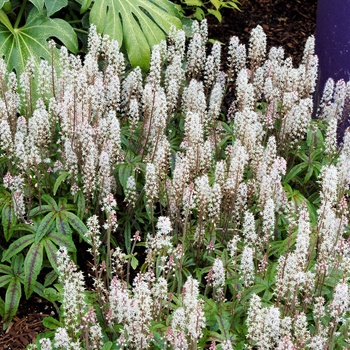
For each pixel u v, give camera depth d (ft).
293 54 8.43
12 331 5.39
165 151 5.64
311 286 5.09
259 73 6.51
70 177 5.63
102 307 5.08
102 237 5.78
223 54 8.31
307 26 8.75
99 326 4.94
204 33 6.66
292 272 4.96
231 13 8.69
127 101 6.26
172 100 6.18
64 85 6.03
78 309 4.84
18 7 7.30
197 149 5.68
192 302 4.68
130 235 5.81
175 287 5.42
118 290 4.80
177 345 4.68
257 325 4.75
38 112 5.52
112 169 5.83
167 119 6.27
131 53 6.89
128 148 5.97
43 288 5.45
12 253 5.39
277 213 5.74
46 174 5.73
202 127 6.07
